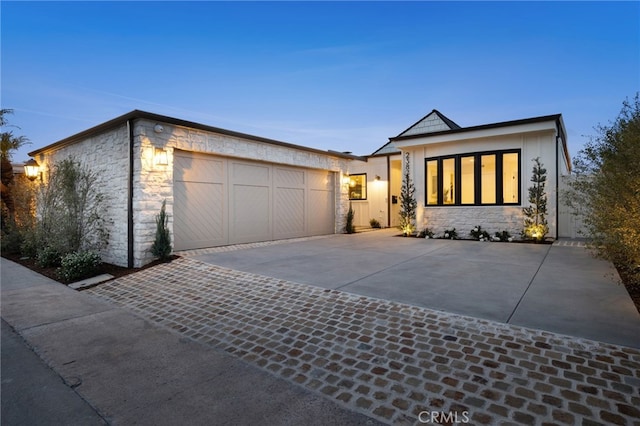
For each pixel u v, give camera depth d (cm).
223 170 859
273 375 260
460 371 251
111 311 437
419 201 1109
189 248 789
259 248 834
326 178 1187
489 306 383
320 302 424
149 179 683
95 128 749
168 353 306
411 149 1120
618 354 266
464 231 1020
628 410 199
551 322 332
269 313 398
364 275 544
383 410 209
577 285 459
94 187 782
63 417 213
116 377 264
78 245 754
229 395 234
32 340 342
